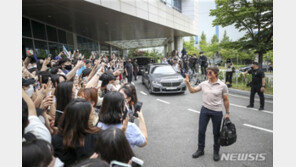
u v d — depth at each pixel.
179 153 3.82
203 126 3.62
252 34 11.51
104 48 35.25
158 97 9.27
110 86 3.65
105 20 15.07
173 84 9.43
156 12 17.06
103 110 2.01
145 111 6.92
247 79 11.44
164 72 10.82
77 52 6.84
